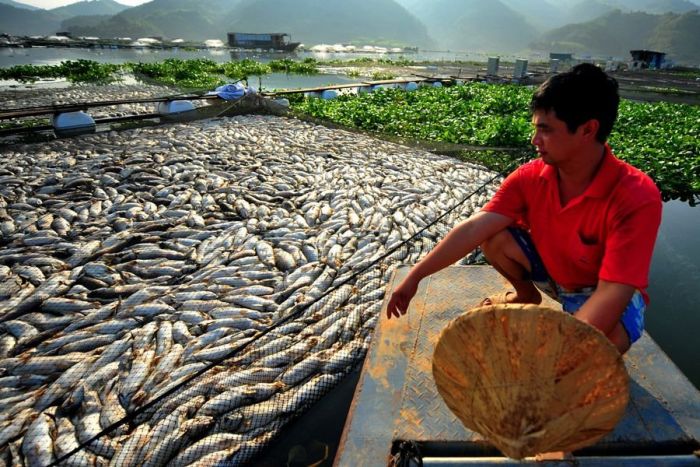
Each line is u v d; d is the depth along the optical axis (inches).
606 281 66.1
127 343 151.9
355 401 91.4
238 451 118.0
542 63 2022.6
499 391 59.8
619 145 422.3
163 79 905.5
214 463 114.1
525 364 58.2
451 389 64.6
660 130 514.9
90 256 206.5
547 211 79.7
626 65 1802.4
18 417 123.4
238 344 152.6
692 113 674.2
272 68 1245.1
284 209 264.4
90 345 152.7
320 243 224.8
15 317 167.8
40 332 159.2
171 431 119.5
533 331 56.7
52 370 142.1
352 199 281.4
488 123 477.1
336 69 1378.0
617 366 54.5
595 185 70.4
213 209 262.4
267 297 181.9
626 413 85.7
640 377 94.9
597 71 67.1
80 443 115.6
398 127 483.2
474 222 86.5
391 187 302.4
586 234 75.0
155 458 113.0
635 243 65.6
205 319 167.0
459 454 81.4
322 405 137.0
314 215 255.8
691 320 186.2
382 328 112.3
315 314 171.2
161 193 279.1
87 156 345.4
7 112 399.9
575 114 66.4
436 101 654.5
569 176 74.6
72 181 287.4
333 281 193.2
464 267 139.9
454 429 84.2
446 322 114.3
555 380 57.3
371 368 99.6
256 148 384.2
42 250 211.9
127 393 131.6
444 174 337.7
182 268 200.5
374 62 1710.1
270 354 149.8
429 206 277.4
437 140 444.1
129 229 233.9
